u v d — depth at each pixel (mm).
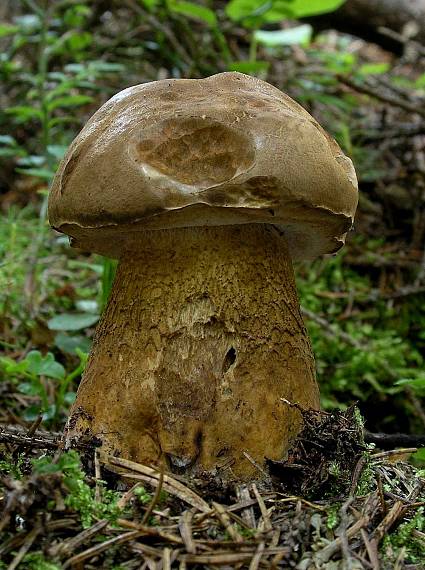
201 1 625
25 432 283
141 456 229
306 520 212
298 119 227
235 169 219
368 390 392
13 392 346
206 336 233
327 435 234
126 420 231
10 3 716
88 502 208
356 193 241
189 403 229
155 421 230
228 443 228
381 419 396
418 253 465
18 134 623
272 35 514
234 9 496
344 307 441
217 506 212
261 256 241
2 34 543
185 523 209
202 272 235
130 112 230
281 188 216
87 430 235
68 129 620
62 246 474
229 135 221
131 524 205
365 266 463
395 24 610
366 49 819
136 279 240
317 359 396
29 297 396
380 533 212
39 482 198
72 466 207
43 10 561
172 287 235
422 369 406
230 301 234
